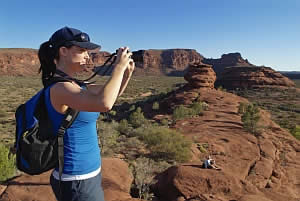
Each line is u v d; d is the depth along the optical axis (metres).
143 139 27.69
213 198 8.43
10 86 149.62
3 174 8.89
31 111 1.69
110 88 1.60
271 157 27.16
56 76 1.73
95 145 1.87
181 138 25.20
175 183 11.47
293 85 128.12
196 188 11.39
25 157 1.64
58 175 1.80
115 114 66.50
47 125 1.67
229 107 53.41
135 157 22.56
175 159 22.30
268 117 51.06
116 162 10.07
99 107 1.58
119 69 1.69
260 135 34.16
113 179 8.67
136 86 170.12
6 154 9.30
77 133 1.73
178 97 61.41
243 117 36.88
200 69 68.44
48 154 1.65
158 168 17.55
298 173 25.95
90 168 1.79
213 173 12.15
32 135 1.63
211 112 47.66
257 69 134.12
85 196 1.77
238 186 11.74
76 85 1.70
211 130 34.56
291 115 70.56
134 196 10.91
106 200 7.16
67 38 1.75
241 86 129.50
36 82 183.25
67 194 1.78
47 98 1.67
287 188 22.25
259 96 108.19
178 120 42.91
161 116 51.59
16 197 6.75
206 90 66.19
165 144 22.86
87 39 1.84
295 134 40.69
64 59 1.79
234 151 26.86
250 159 24.91
